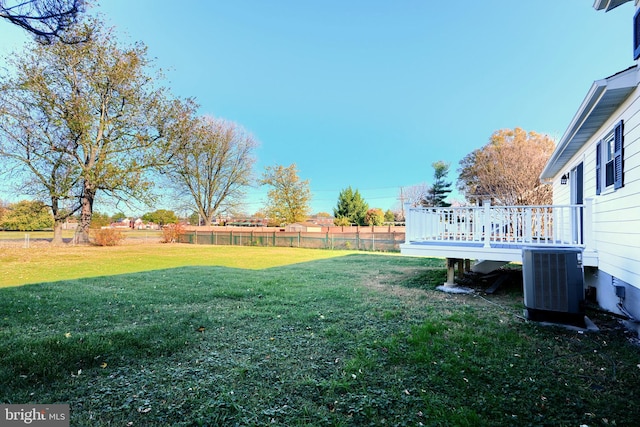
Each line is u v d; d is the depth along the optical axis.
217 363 2.84
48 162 17.30
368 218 34.75
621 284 4.27
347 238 19.56
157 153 19.47
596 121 5.04
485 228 6.07
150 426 1.96
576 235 6.34
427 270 8.69
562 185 9.21
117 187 18.55
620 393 2.35
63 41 3.88
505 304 4.99
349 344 3.28
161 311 4.57
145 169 19.42
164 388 2.39
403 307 4.77
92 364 2.79
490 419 2.01
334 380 2.50
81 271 9.57
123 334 3.48
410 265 9.95
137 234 30.22
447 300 5.25
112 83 17.64
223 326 3.89
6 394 2.29
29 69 15.55
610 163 4.82
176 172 21.56
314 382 2.47
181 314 4.40
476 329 3.74
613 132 4.65
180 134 19.58
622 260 4.22
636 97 3.83
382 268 9.25
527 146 24.52
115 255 14.78
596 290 5.43
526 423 1.98
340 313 4.45
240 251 17.78
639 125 3.74
